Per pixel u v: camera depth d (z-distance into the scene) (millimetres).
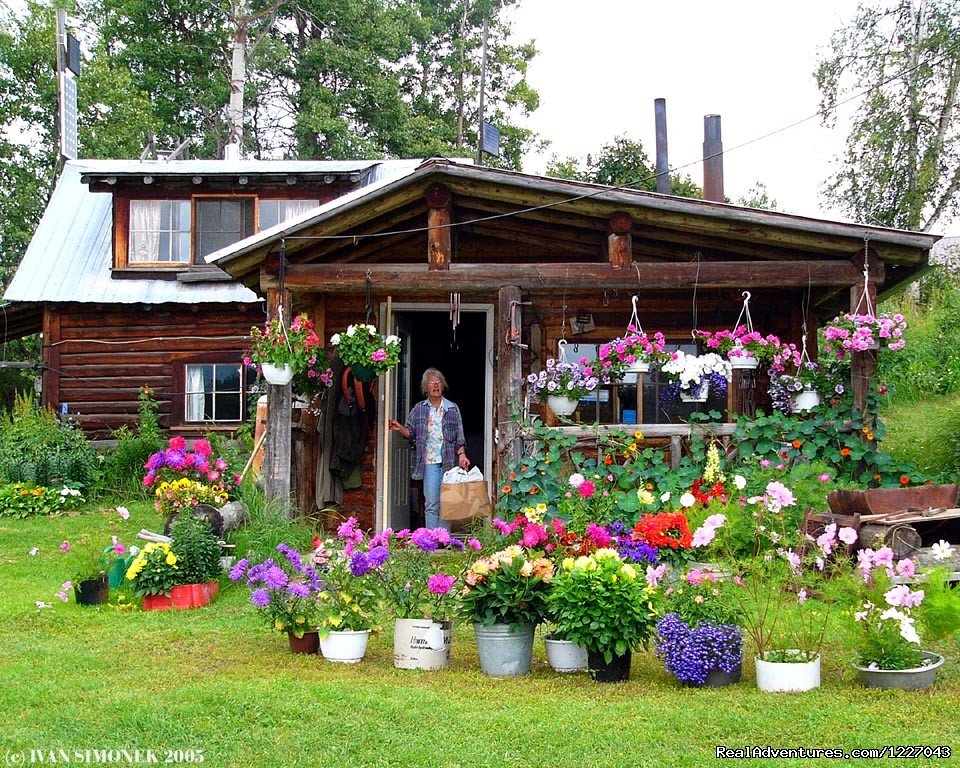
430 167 8742
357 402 10156
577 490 7758
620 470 8469
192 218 15055
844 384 8914
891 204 20438
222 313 14930
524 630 5527
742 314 10297
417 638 5648
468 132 34906
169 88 27828
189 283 14906
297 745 4379
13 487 11922
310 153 28344
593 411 10484
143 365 14875
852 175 20812
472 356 13617
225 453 11367
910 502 7402
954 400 16062
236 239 15141
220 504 8773
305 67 28891
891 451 12242
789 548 6105
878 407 8648
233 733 4535
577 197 8836
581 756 4207
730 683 5223
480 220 9047
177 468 8867
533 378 9070
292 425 9656
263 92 29797
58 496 12094
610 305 10641
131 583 7375
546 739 4387
